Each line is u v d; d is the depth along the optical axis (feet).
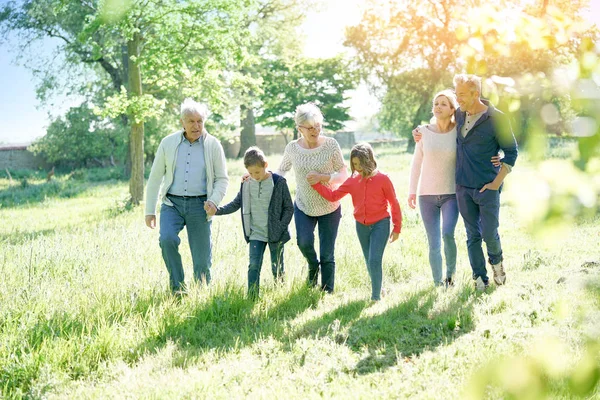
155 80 62.13
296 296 20.01
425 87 177.06
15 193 83.76
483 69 5.17
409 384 11.77
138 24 58.13
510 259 25.30
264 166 19.79
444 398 10.67
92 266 24.35
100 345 14.88
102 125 139.33
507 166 19.01
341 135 278.26
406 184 64.90
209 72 61.62
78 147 141.69
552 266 22.52
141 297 19.11
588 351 3.45
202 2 57.36
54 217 55.42
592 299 3.54
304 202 21.36
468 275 22.59
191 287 20.12
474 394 3.40
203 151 20.63
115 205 59.41
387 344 15.05
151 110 58.90
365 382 12.31
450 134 20.97
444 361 12.91
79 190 86.58
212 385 12.27
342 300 20.16
